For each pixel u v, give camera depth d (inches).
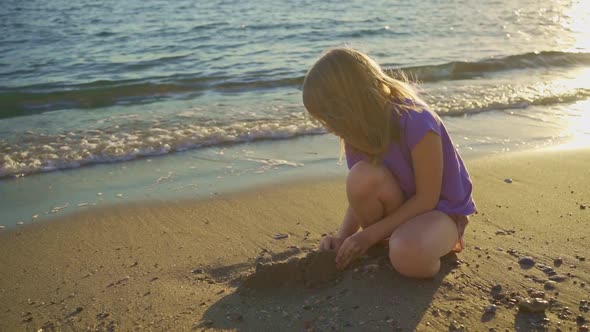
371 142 86.5
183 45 421.4
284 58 361.7
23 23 535.8
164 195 149.7
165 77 309.4
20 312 94.0
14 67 350.0
